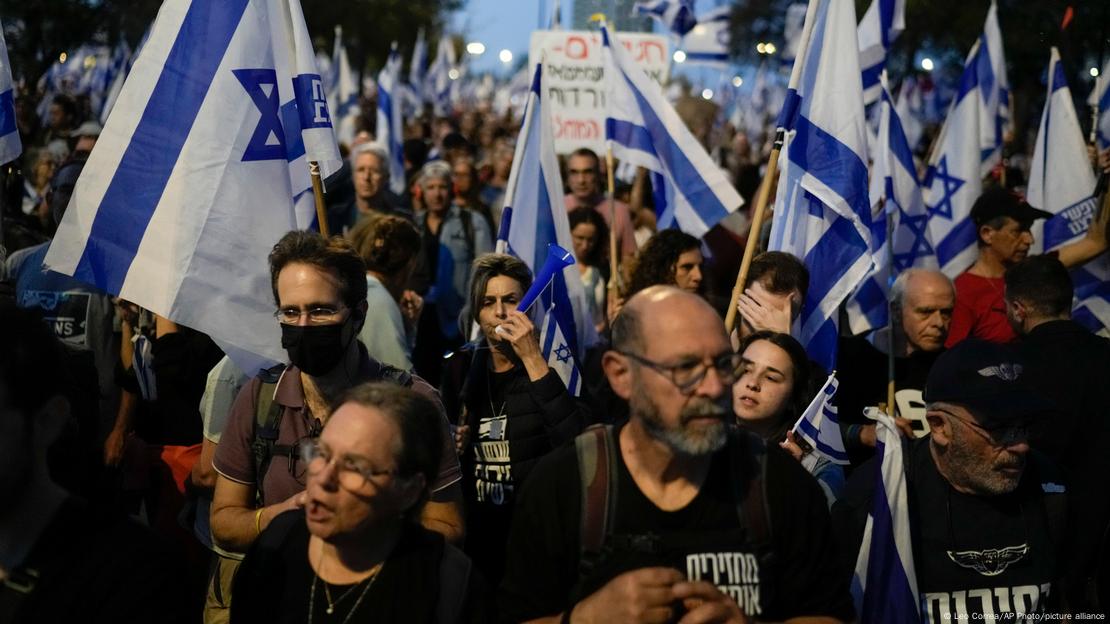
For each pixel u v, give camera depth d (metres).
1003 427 3.51
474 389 4.85
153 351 5.21
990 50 10.37
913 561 3.60
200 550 4.95
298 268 3.62
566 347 5.12
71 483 3.37
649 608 2.67
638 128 7.19
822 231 5.24
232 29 4.54
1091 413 4.85
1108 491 4.72
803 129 5.22
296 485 3.71
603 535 2.82
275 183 4.55
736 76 30.30
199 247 4.38
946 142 8.58
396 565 2.93
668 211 7.18
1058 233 7.90
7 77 5.19
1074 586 4.35
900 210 7.36
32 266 5.91
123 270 4.34
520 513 2.91
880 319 6.05
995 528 3.62
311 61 4.70
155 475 5.22
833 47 5.23
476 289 4.84
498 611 2.93
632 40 10.91
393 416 2.87
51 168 10.10
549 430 4.59
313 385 3.76
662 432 2.76
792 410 4.34
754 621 2.79
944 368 3.64
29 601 2.47
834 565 2.92
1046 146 8.18
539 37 10.41
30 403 2.52
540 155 6.18
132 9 19.25
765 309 4.85
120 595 2.51
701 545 2.79
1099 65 13.86
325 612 2.91
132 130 4.41
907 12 22.25
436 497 3.76
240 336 4.36
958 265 8.45
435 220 9.55
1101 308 7.16
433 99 28.77
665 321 2.78
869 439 5.09
